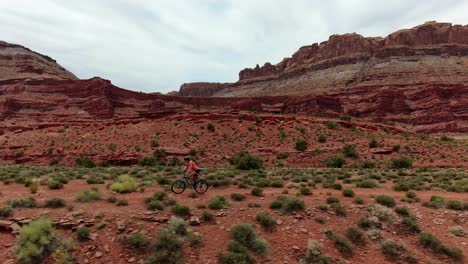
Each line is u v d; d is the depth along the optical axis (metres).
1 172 23.98
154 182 19.14
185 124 69.56
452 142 65.69
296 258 9.41
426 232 11.12
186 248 9.07
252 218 11.34
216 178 21.19
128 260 8.37
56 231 8.84
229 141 61.31
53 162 54.84
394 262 9.70
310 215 11.96
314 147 58.25
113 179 21.20
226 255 8.77
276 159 53.34
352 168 43.38
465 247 10.73
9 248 8.14
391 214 12.19
